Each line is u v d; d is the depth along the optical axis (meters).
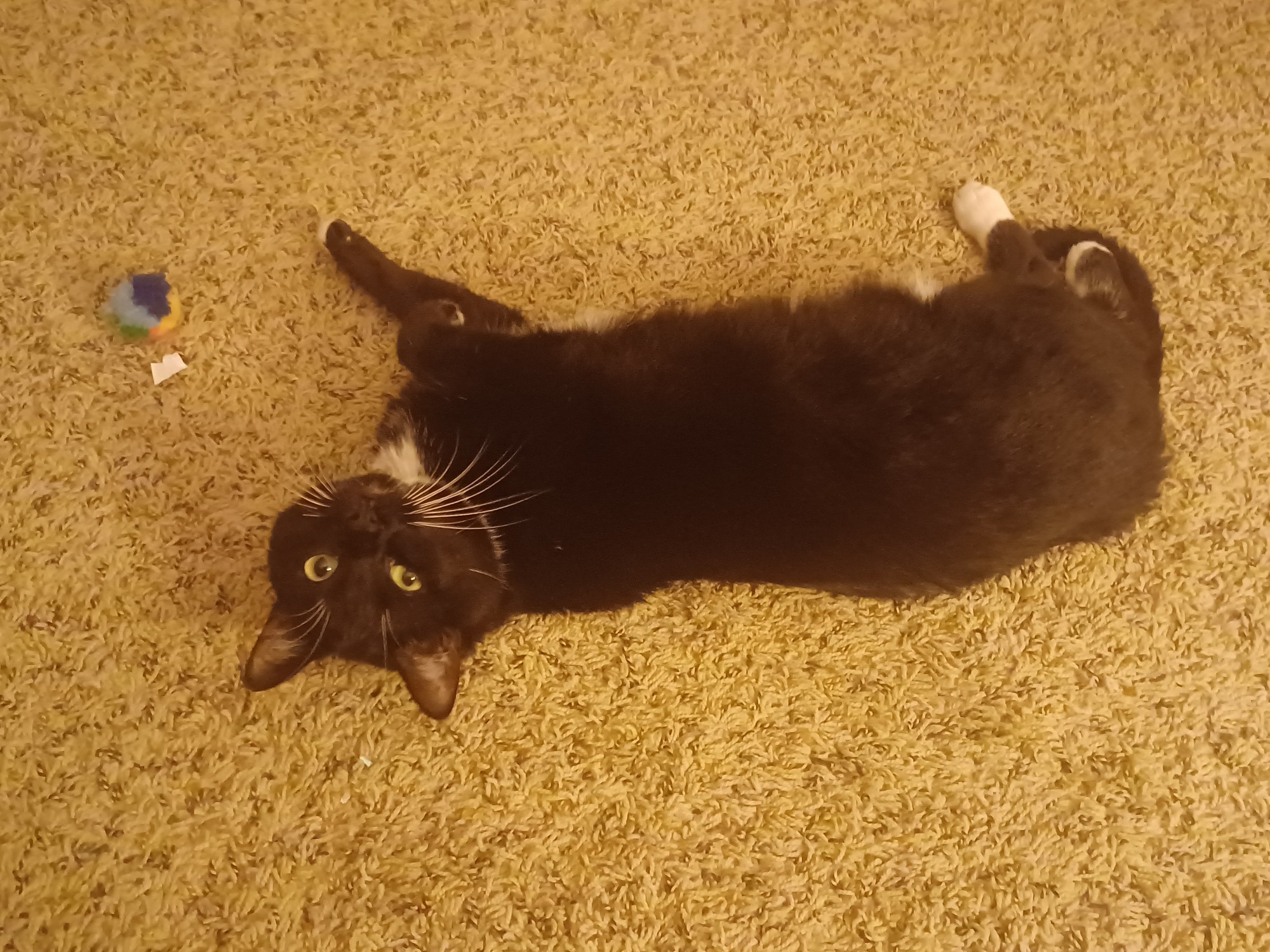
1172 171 1.78
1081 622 1.72
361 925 1.61
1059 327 1.34
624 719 1.69
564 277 1.75
